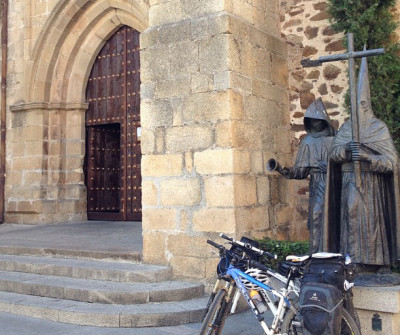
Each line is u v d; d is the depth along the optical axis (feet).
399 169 16.80
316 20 25.76
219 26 21.59
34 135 39.04
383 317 15.57
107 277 21.57
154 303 19.48
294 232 25.41
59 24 38.65
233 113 21.26
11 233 33.47
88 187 41.06
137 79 38.86
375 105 21.84
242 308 20.21
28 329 17.81
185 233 21.80
